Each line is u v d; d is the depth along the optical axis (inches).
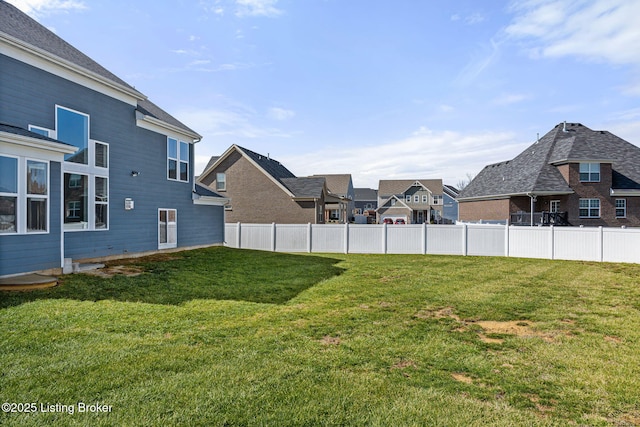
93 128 431.5
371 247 687.1
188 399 130.6
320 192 1046.4
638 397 140.9
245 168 1074.1
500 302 293.4
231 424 116.6
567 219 943.0
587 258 582.2
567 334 217.6
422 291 332.5
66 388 135.4
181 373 151.6
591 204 946.7
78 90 411.2
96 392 133.6
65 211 395.9
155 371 152.5
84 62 436.5
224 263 479.8
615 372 163.8
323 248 703.7
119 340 187.8
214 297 292.5
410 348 189.2
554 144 1050.7
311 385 144.7
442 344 195.9
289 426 116.8
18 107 343.9
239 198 1074.1
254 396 134.6
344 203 1513.3
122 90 469.1
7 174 289.9
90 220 427.2
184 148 614.9
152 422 115.9
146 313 239.1
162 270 399.9
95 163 434.3
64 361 159.3
